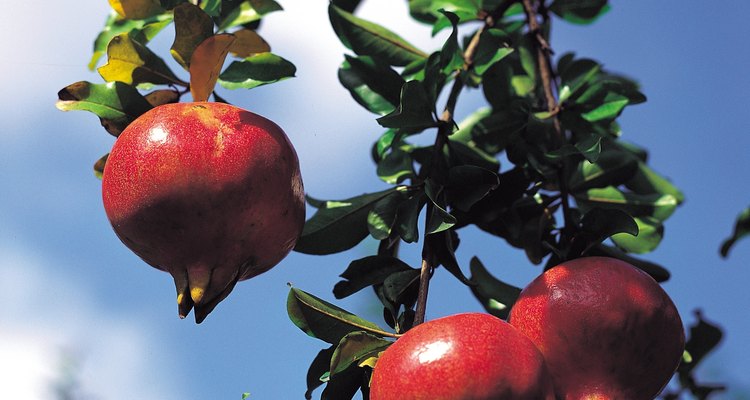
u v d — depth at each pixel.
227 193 0.90
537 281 0.93
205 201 0.90
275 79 1.02
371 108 1.08
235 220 0.91
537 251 1.08
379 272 1.00
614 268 0.93
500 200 1.05
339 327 0.95
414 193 1.03
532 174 1.07
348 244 1.04
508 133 1.13
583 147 1.02
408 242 0.99
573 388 0.92
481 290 1.07
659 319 0.92
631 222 0.99
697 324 1.14
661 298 0.93
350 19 1.11
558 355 0.92
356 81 1.09
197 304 0.91
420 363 0.87
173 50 0.99
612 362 0.91
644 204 1.14
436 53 1.04
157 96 1.01
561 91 1.15
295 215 0.94
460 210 1.05
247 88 1.01
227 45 0.98
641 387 0.92
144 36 1.07
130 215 0.91
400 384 0.87
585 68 1.15
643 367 0.92
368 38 1.11
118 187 0.91
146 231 0.91
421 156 1.12
